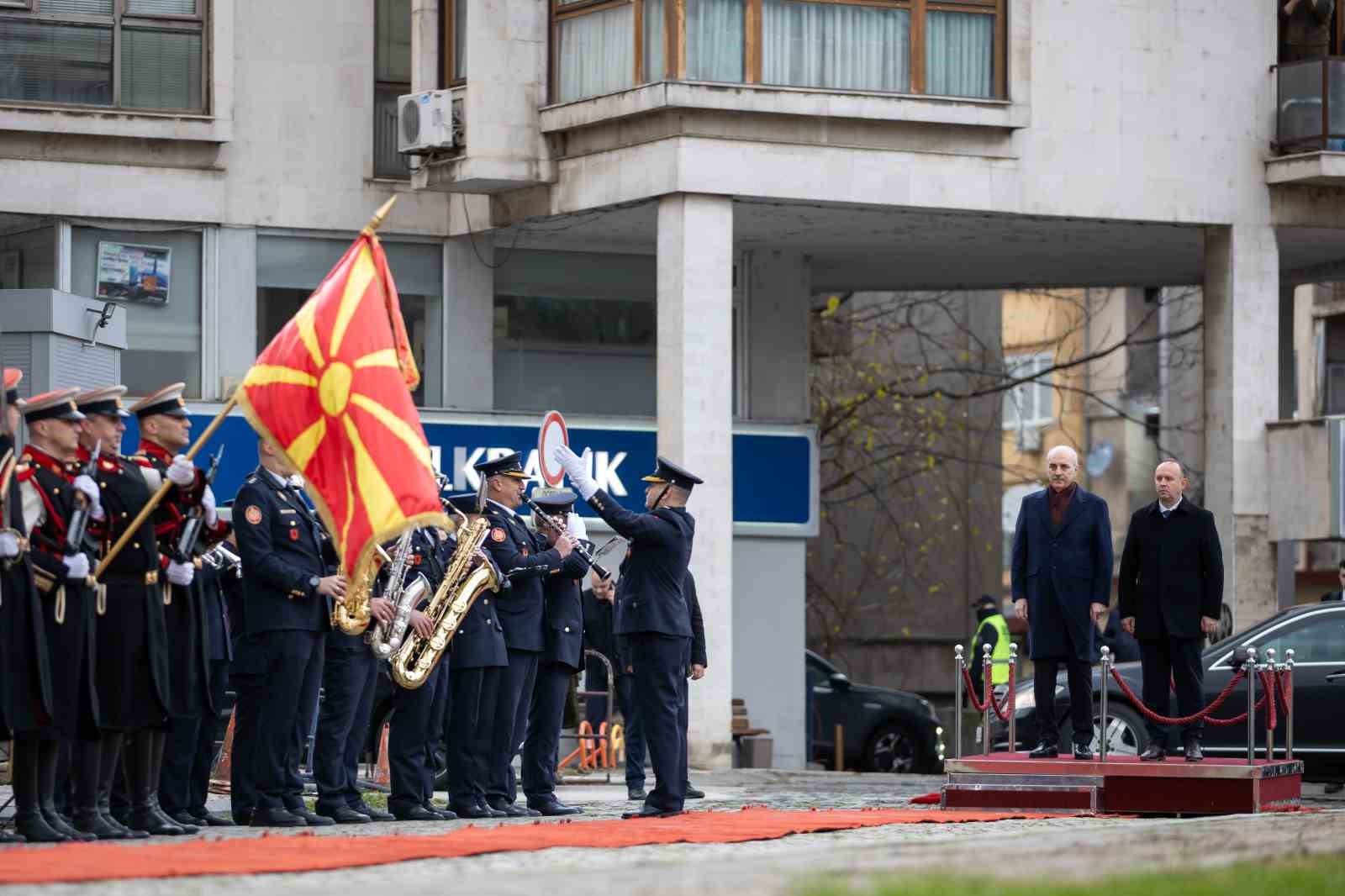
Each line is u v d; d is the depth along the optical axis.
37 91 31.33
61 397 14.23
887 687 50.84
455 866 12.27
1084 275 38.25
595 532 32.59
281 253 32.66
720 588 30.20
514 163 31.22
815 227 32.94
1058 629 19.25
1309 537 31.73
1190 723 19.20
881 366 46.56
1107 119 31.81
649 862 12.20
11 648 13.72
